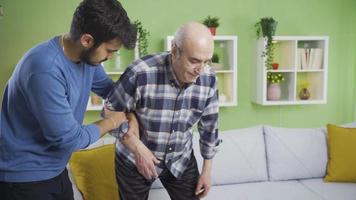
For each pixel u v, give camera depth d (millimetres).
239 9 3105
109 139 2348
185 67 1231
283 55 3229
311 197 2176
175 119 1408
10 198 1087
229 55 3074
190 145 1599
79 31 961
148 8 2990
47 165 1110
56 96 968
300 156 2510
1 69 2863
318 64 3107
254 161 2457
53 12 2881
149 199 2127
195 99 1415
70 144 1024
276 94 3100
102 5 933
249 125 3273
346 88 3373
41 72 951
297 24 3211
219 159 2396
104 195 1997
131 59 3021
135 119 1410
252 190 2291
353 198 2168
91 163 2039
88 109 2828
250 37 3152
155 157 1417
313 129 2670
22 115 1035
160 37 3029
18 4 2832
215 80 1458
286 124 3334
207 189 1619
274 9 3158
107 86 1416
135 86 1318
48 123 970
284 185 2387
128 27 988
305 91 3195
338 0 3256
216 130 1571
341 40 3305
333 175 2426
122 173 1526
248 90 3225
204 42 1185
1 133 1060
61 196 1195
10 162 1061
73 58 1059
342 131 2504
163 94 1346
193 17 3049
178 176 1552
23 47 2875
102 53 1012
